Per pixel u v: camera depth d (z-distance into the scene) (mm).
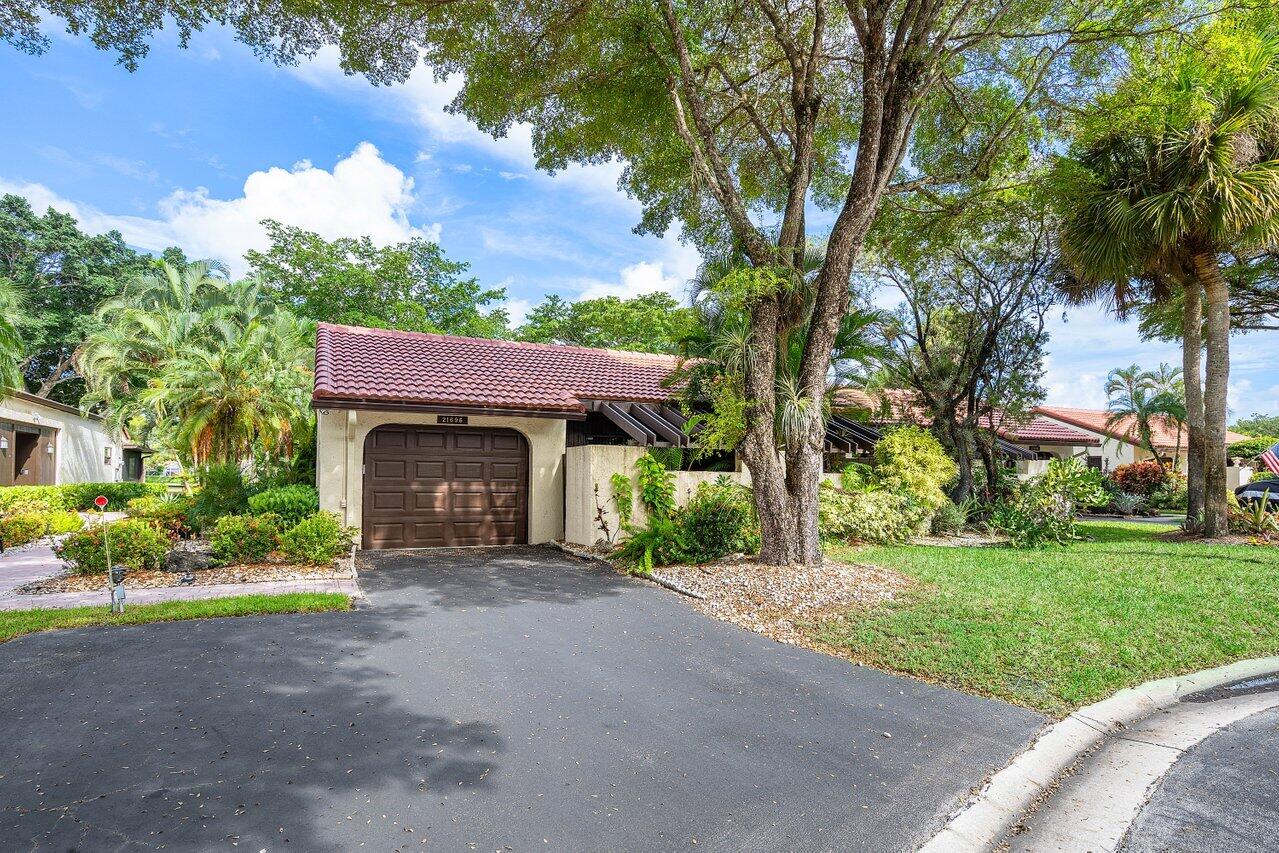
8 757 3822
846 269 9539
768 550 9594
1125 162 12445
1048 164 13383
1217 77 11297
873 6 9008
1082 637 6508
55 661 5465
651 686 5316
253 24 8570
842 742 4340
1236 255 14984
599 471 12227
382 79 10047
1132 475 27641
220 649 5859
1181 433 30719
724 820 3381
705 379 11281
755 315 9719
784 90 12516
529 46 10430
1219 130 11219
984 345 16609
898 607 7613
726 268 10695
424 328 31188
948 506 15383
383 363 12945
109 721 4328
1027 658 5938
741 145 13578
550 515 13141
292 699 4793
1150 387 31875
